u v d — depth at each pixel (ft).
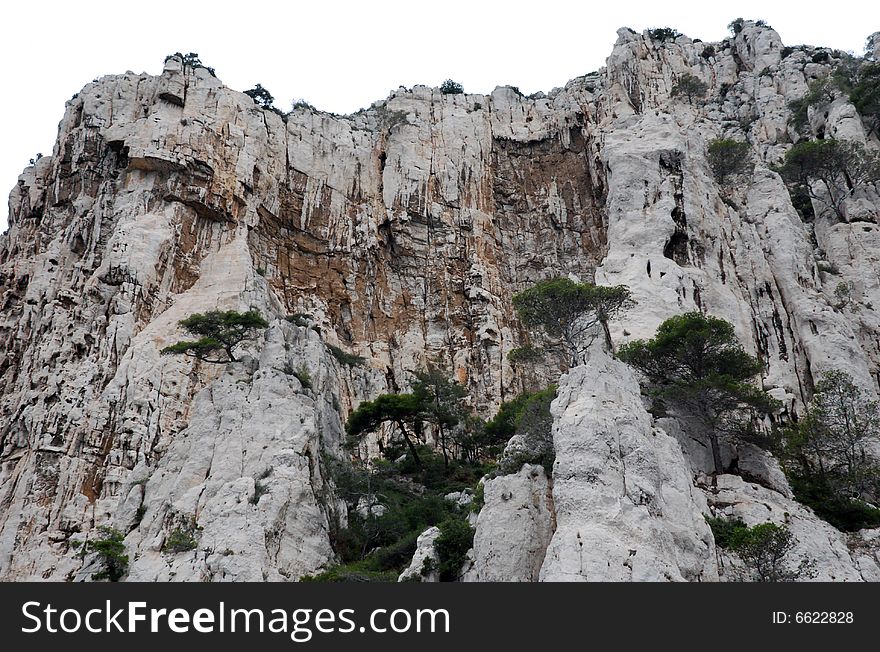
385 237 265.34
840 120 243.81
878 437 146.51
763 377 172.76
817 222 222.89
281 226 248.32
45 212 231.30
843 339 178.29
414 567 123.13
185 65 255.50
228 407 156.46
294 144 262.88
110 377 190.08
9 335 212.64
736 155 230.48
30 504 169.99
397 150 280.51
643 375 147.64
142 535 140.46
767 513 121.80
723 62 317.63
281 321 202.39
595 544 96.53
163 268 212.23
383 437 208.23
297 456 148.46
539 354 166.81
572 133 294.25
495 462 189.26
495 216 279.69
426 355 243.60
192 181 230.68
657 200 199.72
